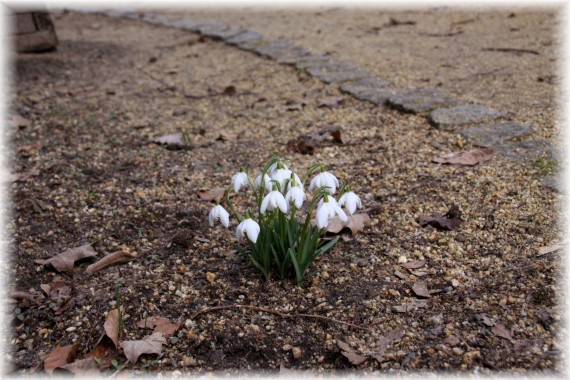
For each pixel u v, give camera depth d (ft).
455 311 3.08
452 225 3.60
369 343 2.98
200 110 5.69
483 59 6.24
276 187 2.93
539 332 2.92
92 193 4.27
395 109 5.14
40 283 3.46
